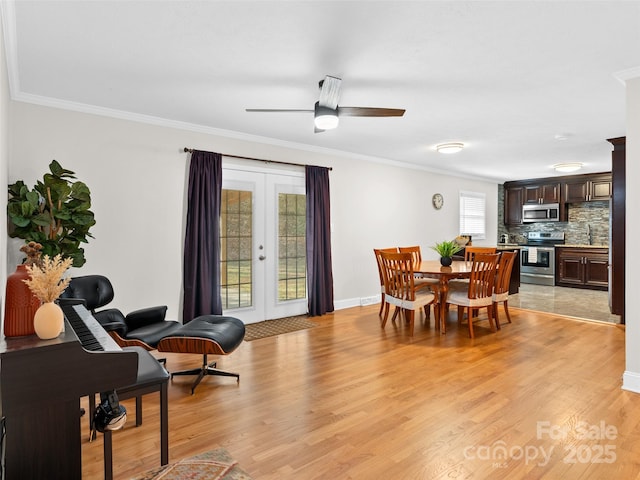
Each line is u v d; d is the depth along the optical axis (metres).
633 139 2.83
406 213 6.75
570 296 6.87
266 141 4.93
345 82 3.05
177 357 3.63
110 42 2.43
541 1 1.97
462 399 2.72
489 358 3.59
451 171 7.48
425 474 1.89
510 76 2.94
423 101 3.50
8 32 2.22
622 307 4.88
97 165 3.75
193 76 2.96
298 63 2.72
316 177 5.36
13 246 3.19
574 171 7.25
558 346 3.96
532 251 8.35
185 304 4.23
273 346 3.98
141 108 3.75
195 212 4.27
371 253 6.24
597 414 2.50
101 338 1.85
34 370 1.44
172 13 2.10
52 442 1.53
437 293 4.78
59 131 3.55
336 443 2.17
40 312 1.51
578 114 3.90
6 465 1.47
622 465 1.96
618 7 2.01
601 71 2.84
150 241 4.07
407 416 2.48
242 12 2.09
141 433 2.28
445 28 2.24
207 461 1.48
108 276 3.82
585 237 8.01
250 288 4.93
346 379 3.10
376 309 5.84
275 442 2.18
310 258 5.29
